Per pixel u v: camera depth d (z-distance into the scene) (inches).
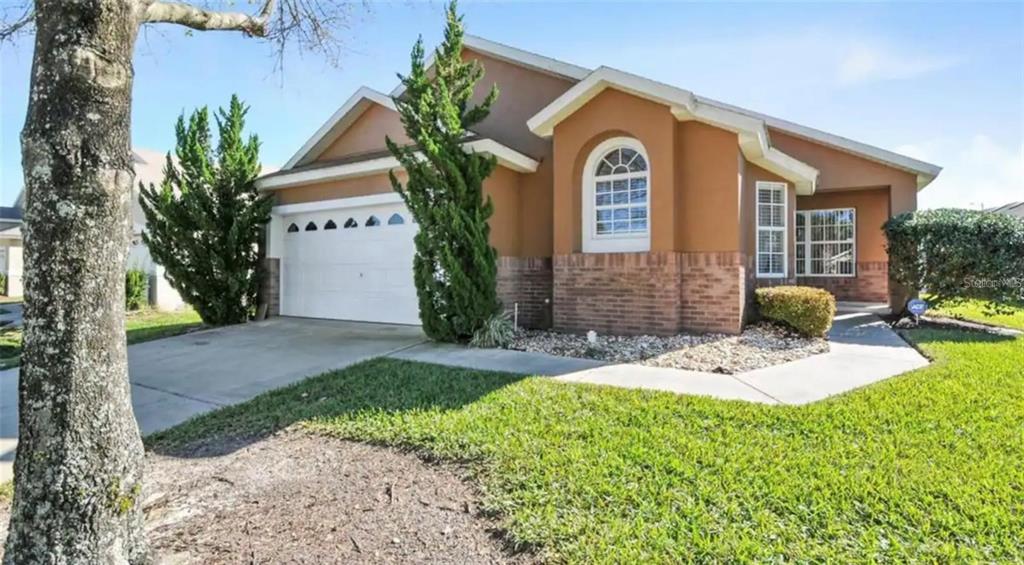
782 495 128.4
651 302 364.8
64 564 89.7
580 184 398.3
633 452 155.6
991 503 122.8
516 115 474.6
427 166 339.3
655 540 111.8
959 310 548.7
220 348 352.8
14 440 190.7
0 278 971.9
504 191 424.5
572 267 393.1
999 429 170.1
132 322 554.6
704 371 268.7
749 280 402.0
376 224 450.6
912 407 194.5
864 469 141.8
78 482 90.7
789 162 424.5
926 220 443.2
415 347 342.0
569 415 192.4
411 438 174.1
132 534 99.0
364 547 115.5
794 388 230.4
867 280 615.5
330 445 175.0
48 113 86.9
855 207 622.8
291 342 368.8
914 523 115.7
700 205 362.3
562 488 135.6
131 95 97.7
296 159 543.2
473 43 486.0
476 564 108.4
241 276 468.8
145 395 245.6
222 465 162.1
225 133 461.7
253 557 112.4
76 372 90.5
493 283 354.3
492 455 157.4
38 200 87.7
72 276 89.4
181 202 443.8
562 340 359.3
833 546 108.6
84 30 88.6
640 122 366.9
